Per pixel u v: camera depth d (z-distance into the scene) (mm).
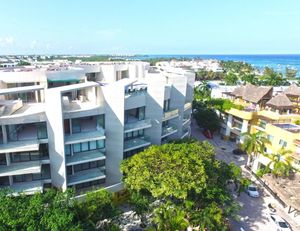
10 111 30969
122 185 36656
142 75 53031
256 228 33656
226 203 32406
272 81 123312
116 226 27781
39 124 30438
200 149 35219
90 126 36156
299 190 37344
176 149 33781
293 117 51625
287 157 41281
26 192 29953
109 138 35438
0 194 23703
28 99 37844
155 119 39844
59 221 20359
